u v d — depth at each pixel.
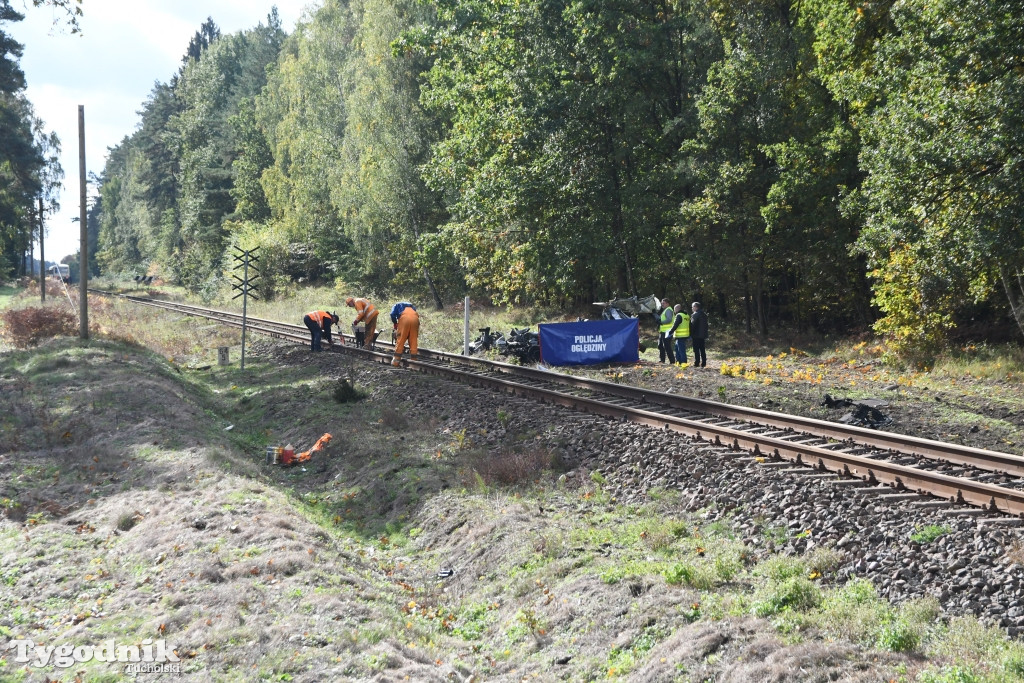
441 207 42.66
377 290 47.53
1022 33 15.64
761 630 6.35
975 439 11.81
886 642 5.93
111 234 134.75
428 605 8.41
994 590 6.63
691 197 28.52
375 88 43.31
